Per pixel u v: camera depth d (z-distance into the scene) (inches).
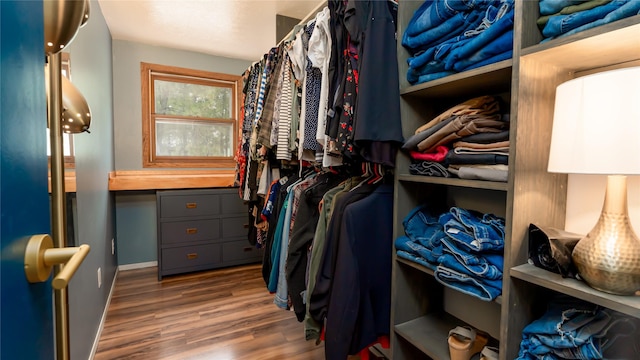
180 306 97.5
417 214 50.8
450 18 41.9
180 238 121.2
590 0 30.2
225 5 93.6
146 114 129.6
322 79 54.6
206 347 76.4
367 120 44.4
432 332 51.3
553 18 32.6
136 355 73.0
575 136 29.2
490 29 36.4
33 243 19.8
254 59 146.4
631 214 35.3
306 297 58.7
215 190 126.3
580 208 38.8
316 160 59.5
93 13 81.0
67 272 19.3
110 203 111.0
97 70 86.4
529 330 34.8
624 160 26.5
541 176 36.8
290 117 66.2
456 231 40.8
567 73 38.1
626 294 28.1
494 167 37.5
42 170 22.5
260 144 75.7
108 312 93.0
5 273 16.4
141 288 110.7
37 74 21.5
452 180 41.4
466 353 43.6
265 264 77.5
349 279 47.3
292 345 77.7
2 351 16.0
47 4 24.0
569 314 33.4
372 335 51.3
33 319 20.3
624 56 33.5
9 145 17.0
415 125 50.4
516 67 34.0
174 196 119.6
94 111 81.0
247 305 98.5
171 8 95.6
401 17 48.7
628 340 31.3
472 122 39.8
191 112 138.7
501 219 43.0
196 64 136.5
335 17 51.4
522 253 35.8
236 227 130.5
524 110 34.5
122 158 126.5
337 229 50.1
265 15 99.7
